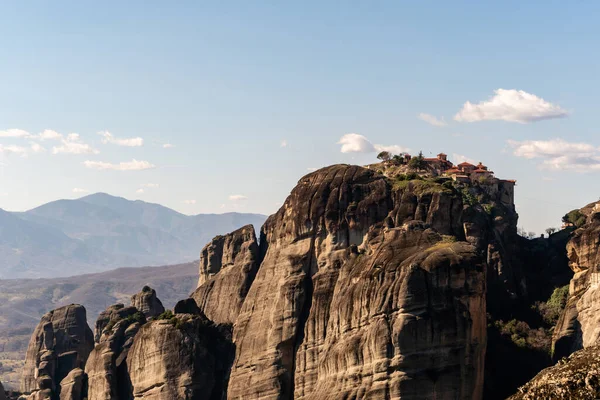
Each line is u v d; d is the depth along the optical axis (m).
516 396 162.25
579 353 167.12
